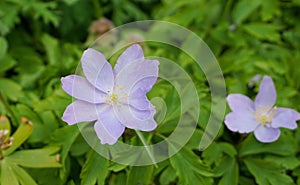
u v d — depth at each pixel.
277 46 0.43
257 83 0.39
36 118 0.36
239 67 0.39
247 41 0.43
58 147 0.33
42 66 0.41
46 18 0.42
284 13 0.45
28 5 0.42
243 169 0.35
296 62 0.40
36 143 0.35
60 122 0.35
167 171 0.34
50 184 0.34
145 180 0.33
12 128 0.36
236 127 0.34
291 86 0.39
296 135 0.36
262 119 0.34
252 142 0.35
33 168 0.35
